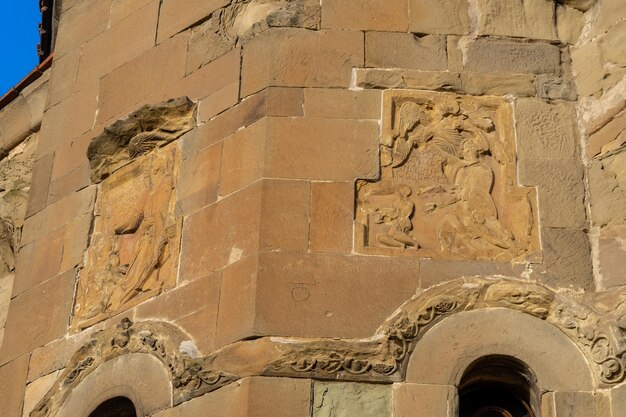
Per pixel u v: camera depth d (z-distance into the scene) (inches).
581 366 384.2
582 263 406.0
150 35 500.4
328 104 432.5
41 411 434.3
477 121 431.5
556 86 440.5
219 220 423.5
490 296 395.5
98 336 431.8
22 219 557.0
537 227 412.2
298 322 390.6
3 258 554.6
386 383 381.7
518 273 402.6
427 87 436.5
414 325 389.4
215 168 437.1
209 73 463.8
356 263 402.3
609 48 440.1
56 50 540.7
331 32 448.1
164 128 460.4
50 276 473.1
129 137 468.8
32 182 508.7
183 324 412.2
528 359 385.4
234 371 385.7
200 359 396.2
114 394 414.9
